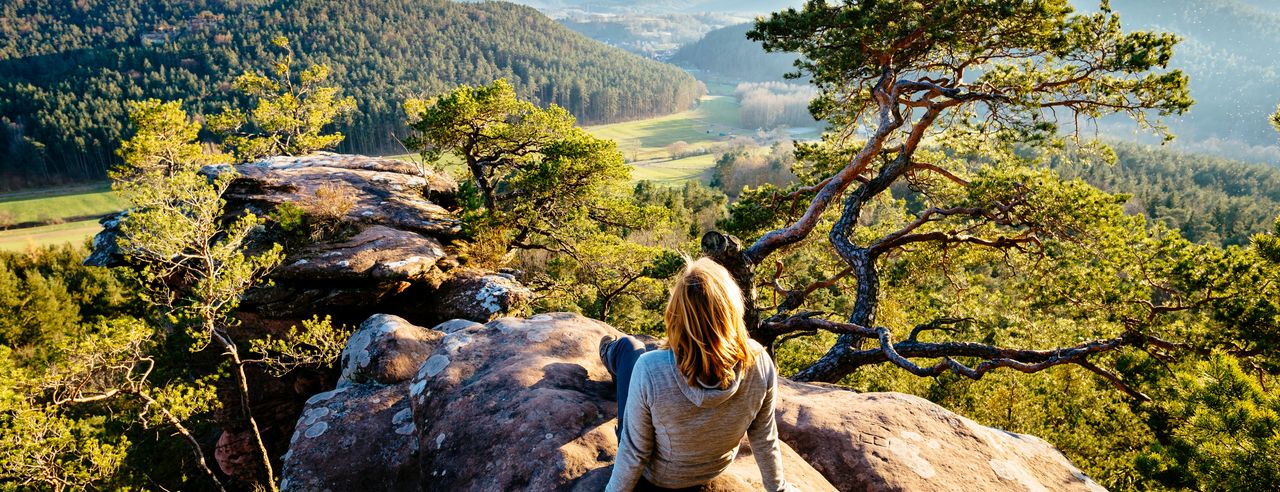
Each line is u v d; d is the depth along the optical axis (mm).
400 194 16047
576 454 2930
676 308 1920
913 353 10258
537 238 20766
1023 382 10930
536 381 3783
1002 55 12039
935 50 13062
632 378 2049
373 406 4758
